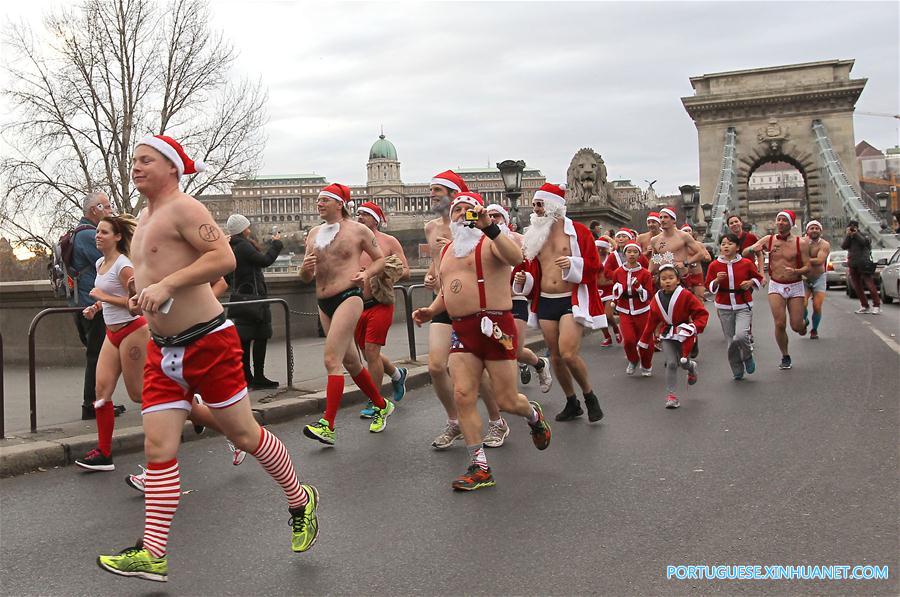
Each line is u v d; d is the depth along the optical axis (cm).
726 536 461
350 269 735
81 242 823
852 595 380
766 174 15875
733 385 991
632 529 479
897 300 2369
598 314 768
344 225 746
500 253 569
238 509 542
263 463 439
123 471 654
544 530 482
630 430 754
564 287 777
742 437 707
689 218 3712
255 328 963
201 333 414
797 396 891
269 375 1091
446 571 423
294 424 837
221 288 781
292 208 17288
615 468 619
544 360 987
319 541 474
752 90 7006
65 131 3378
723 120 7162
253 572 429
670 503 526
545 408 891
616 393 973
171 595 403
